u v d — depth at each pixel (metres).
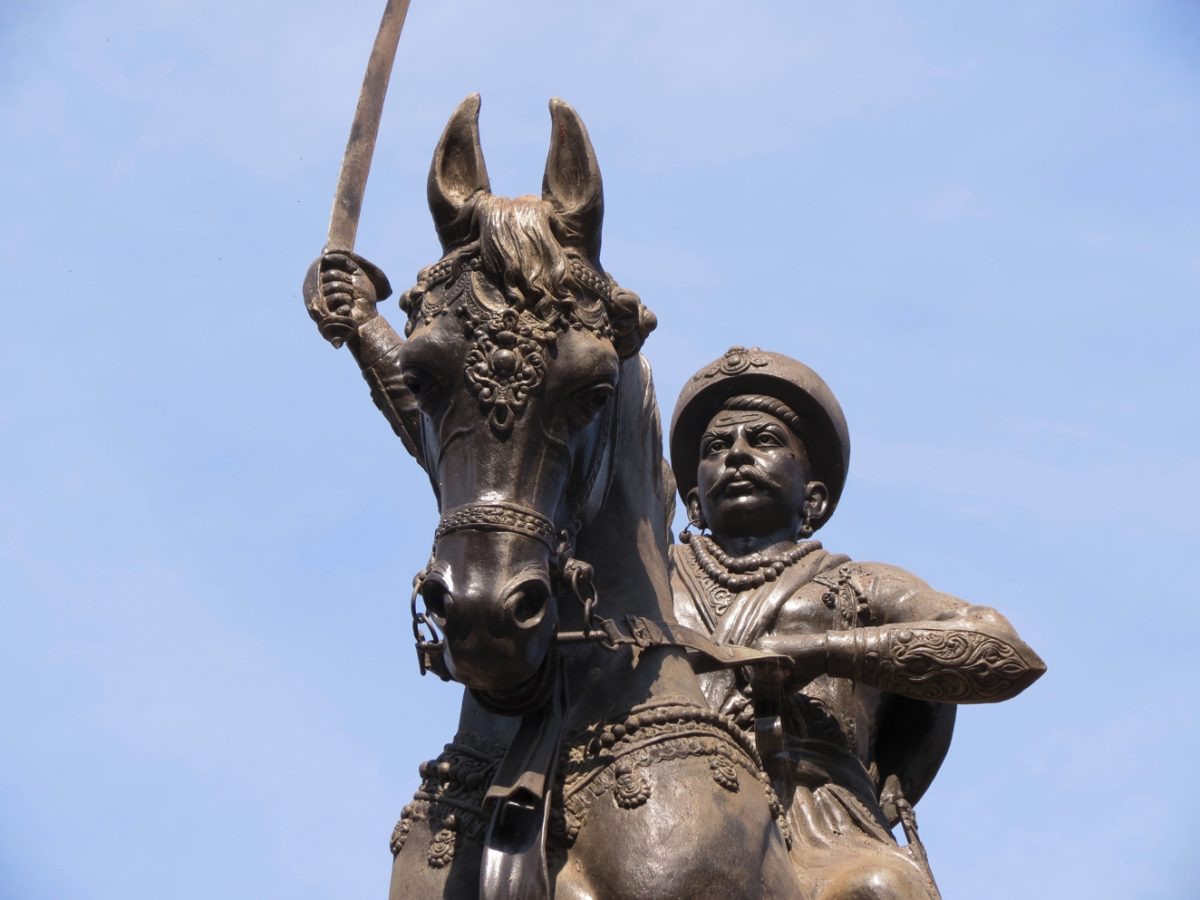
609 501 5.56
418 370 5.04
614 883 5.06
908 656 6.46
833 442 7.26
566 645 5.37
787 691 6.42
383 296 6.17
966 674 6.47
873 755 6.86
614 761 5.22
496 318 4.98
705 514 7.17
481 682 4.90
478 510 4.91
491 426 4.96
